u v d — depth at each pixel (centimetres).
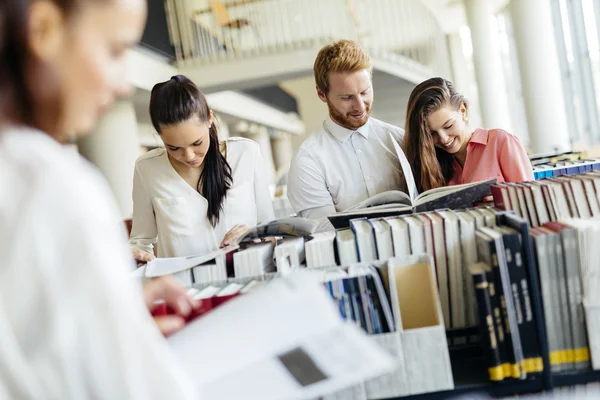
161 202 204
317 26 1148
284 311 83
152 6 772
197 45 917
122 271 53
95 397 50
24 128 54
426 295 115
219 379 72
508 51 1253
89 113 58
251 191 212
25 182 51
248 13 1141
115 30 56
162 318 91
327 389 69
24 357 48
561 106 800
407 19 1123
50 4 52
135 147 780
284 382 70
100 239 51
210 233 204
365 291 109
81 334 49
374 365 72
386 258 121
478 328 118
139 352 51
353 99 197
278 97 1608
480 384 104
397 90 1051
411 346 104
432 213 136
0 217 49
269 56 796
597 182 124
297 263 130
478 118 1514
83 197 52
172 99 177
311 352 75
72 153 58
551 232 108
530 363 105
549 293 107
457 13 1341
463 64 1562
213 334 80
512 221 113
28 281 48
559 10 869
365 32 1115
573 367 108
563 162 251
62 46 53
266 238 154
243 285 120
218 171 199
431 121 192
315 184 210
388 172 210
